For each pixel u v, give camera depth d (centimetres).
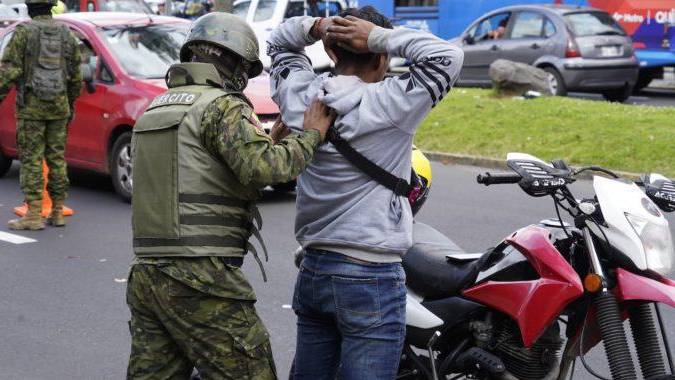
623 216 372
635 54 1759
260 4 2036
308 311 361
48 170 880
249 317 346
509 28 1756
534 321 385
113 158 997
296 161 333
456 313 412
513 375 406
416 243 442
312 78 361
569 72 1633
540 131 1273
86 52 1036
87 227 883
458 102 1460
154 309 343
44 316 630
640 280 371
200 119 335
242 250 349
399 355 349
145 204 343
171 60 1037
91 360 556
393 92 330
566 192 387
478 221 887
